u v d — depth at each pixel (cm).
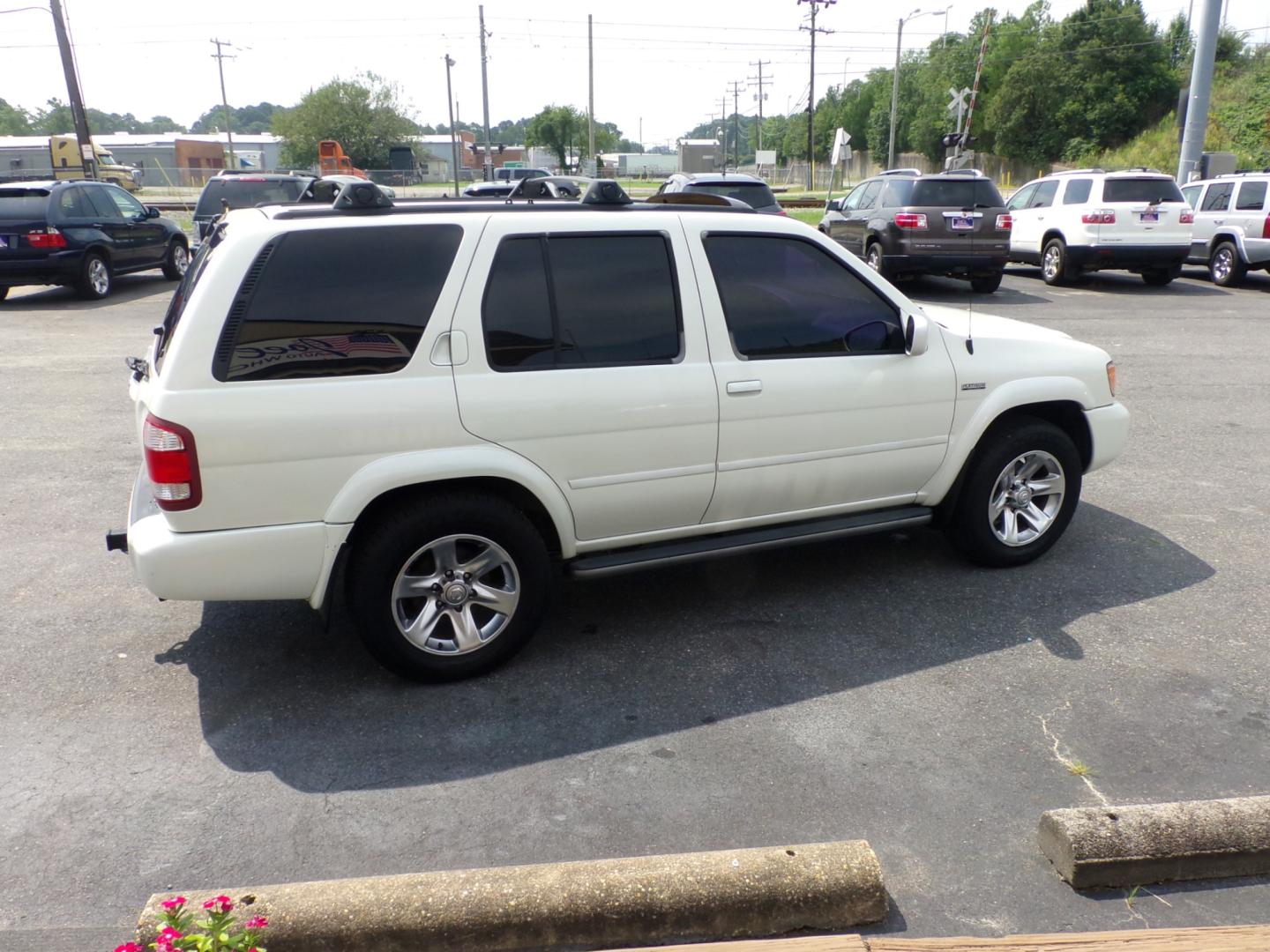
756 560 519
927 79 7075
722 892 258
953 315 544
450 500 374
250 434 343
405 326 362
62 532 564
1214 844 280
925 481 470
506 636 396
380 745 352
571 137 9125
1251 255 1592
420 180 7031
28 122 12769
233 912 246
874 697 381
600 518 404
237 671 407
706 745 351
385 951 248
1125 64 5741
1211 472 662
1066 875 280
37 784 331
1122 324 1259
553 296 385
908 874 285
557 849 297
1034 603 462
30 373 994
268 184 1872
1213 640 424
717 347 412
